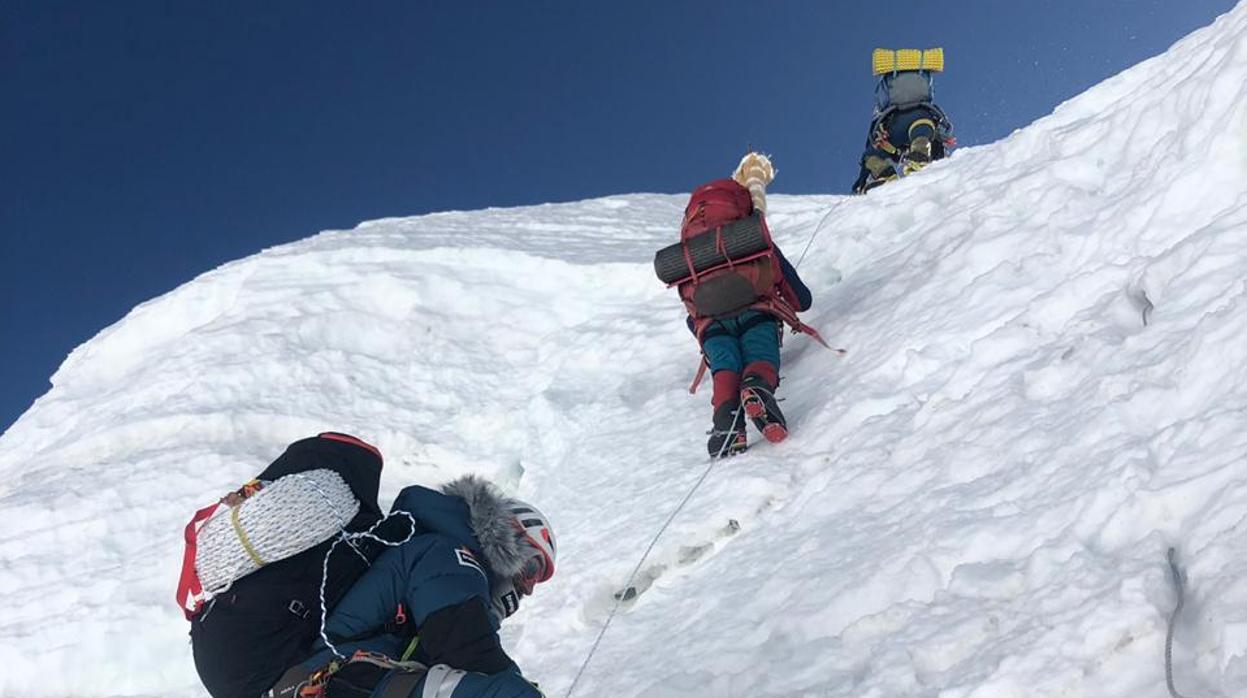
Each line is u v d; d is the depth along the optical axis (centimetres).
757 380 451
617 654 378
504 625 448
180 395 728
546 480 584
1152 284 375
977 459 348
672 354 652
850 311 542
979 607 280
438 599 241
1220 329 311
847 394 459
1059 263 450
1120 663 236
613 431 579
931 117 950
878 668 279
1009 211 535
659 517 448
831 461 420
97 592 571
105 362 851
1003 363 399
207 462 651
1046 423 343
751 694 305
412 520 254
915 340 462
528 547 260
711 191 507
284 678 238
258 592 240
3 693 545
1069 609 256
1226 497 252
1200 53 519
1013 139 655
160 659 542
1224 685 212
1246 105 399
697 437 526
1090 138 555
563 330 731
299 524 241
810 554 359
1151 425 308
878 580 315
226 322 802
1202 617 231
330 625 243
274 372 733
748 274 478
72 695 540
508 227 930
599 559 441
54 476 677
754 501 422
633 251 811
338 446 263
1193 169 411
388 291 795
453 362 735
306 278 831
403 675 238
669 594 405
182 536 602
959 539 310
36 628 557
